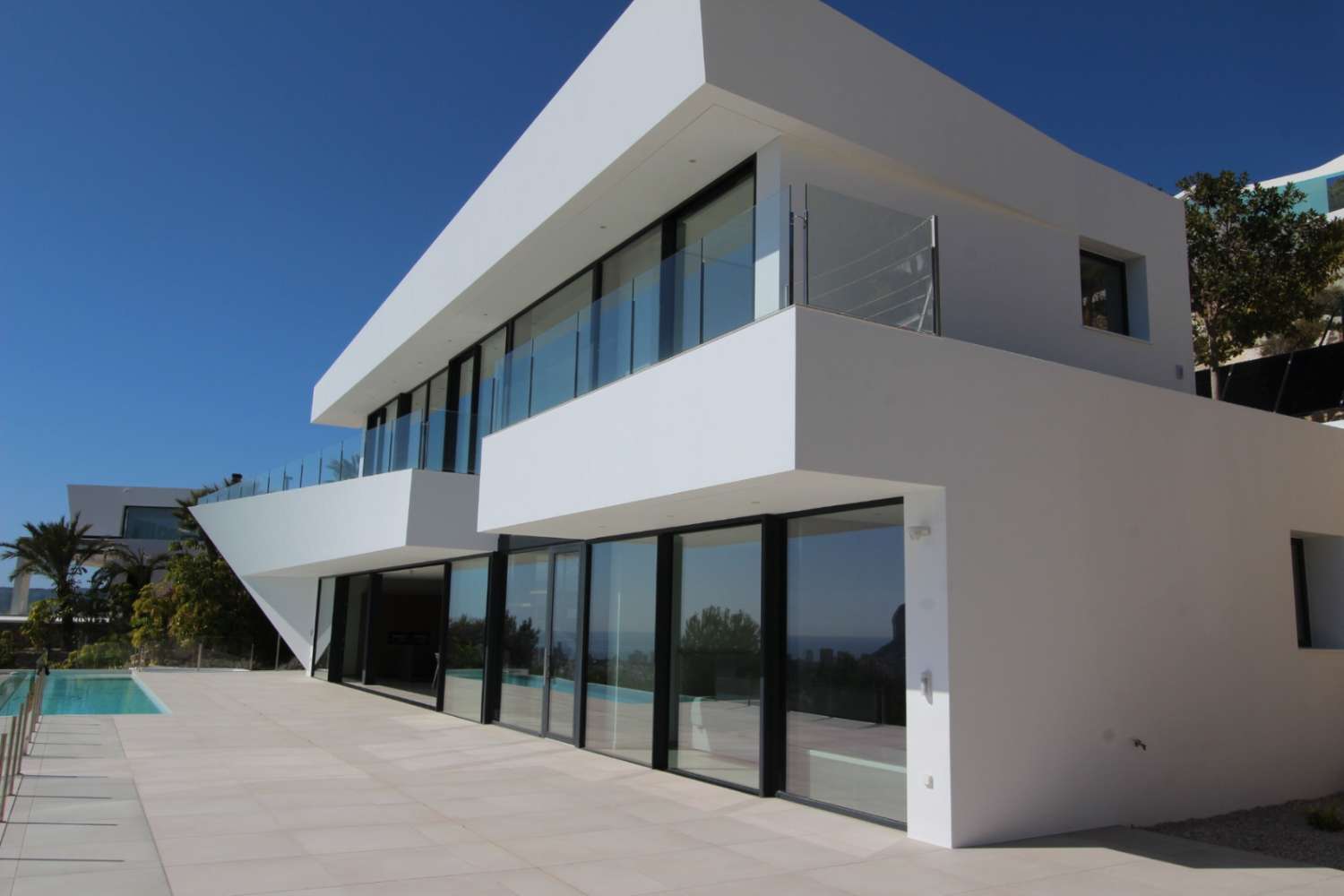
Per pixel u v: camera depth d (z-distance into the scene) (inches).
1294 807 319.9
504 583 530.9
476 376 583.5
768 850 234.4
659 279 323.6
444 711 577.3
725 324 283.0
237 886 190.1
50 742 409.4
